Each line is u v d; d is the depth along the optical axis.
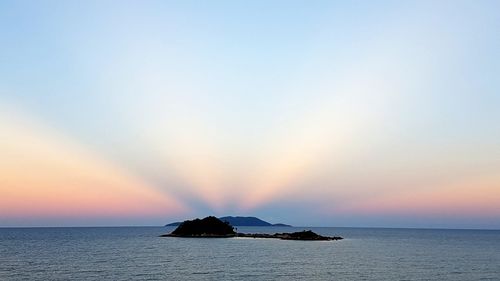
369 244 140.88
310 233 171.00
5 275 54.47
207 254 89.56
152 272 58.53
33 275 54.47
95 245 120.56
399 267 69.06
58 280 50.47
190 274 57.16
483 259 86.12
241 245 122.19
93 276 54.00
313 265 69.88
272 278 54.69
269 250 103.06
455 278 57.38
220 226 181.50
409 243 153.38
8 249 103.00
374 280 54.59
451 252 106.00
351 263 74.12
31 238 171.50
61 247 111.31
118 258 78.69
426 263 76.38
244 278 54.31
